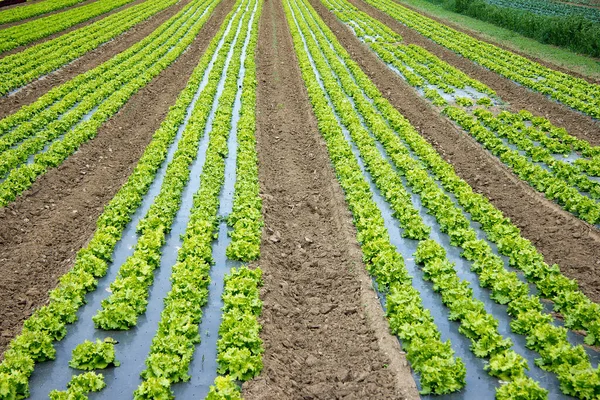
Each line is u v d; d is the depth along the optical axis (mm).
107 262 13430
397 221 15422
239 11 50875
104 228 14102
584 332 11000
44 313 11023
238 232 13727
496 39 40375
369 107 23703
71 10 50969
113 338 11031
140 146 20562
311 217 15789
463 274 13102
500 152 19734
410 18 48281
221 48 34500
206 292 11977
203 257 13039
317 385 9734
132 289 11742
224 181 17609
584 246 14078
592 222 15094
